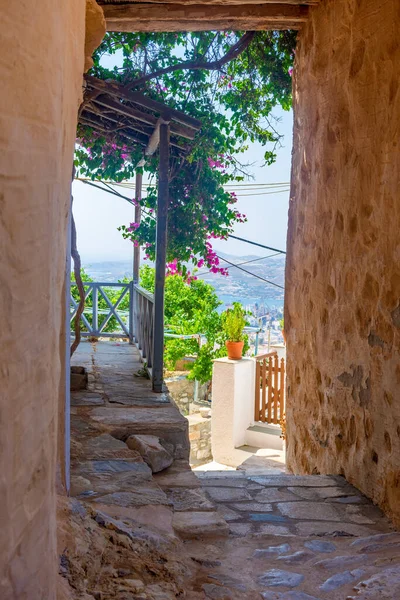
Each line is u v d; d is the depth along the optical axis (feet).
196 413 38.55
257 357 30.68
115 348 25.20
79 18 5.14
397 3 11.13
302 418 16.97
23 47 3.14
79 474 10.89
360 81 12.78
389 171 11.34
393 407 11.14
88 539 7.27
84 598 5.99
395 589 7.48
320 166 15.33
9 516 3.15
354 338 13.07
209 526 9.68
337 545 9.72
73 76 4.85
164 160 16.93
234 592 7.50
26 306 3.26
